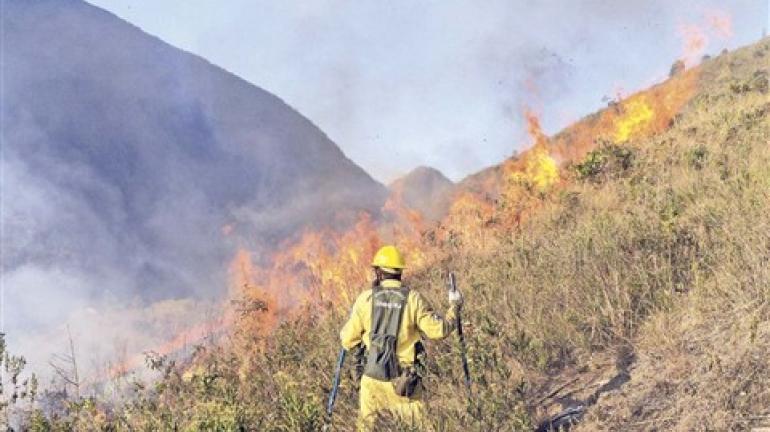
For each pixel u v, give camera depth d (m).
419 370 5.44
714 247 7.03
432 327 5.45
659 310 6.38
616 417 5.07
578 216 10.70
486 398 5.19
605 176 13.15
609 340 6.25
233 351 8.80
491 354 5.62
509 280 8.05
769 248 6.43
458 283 9.16
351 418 5.98
